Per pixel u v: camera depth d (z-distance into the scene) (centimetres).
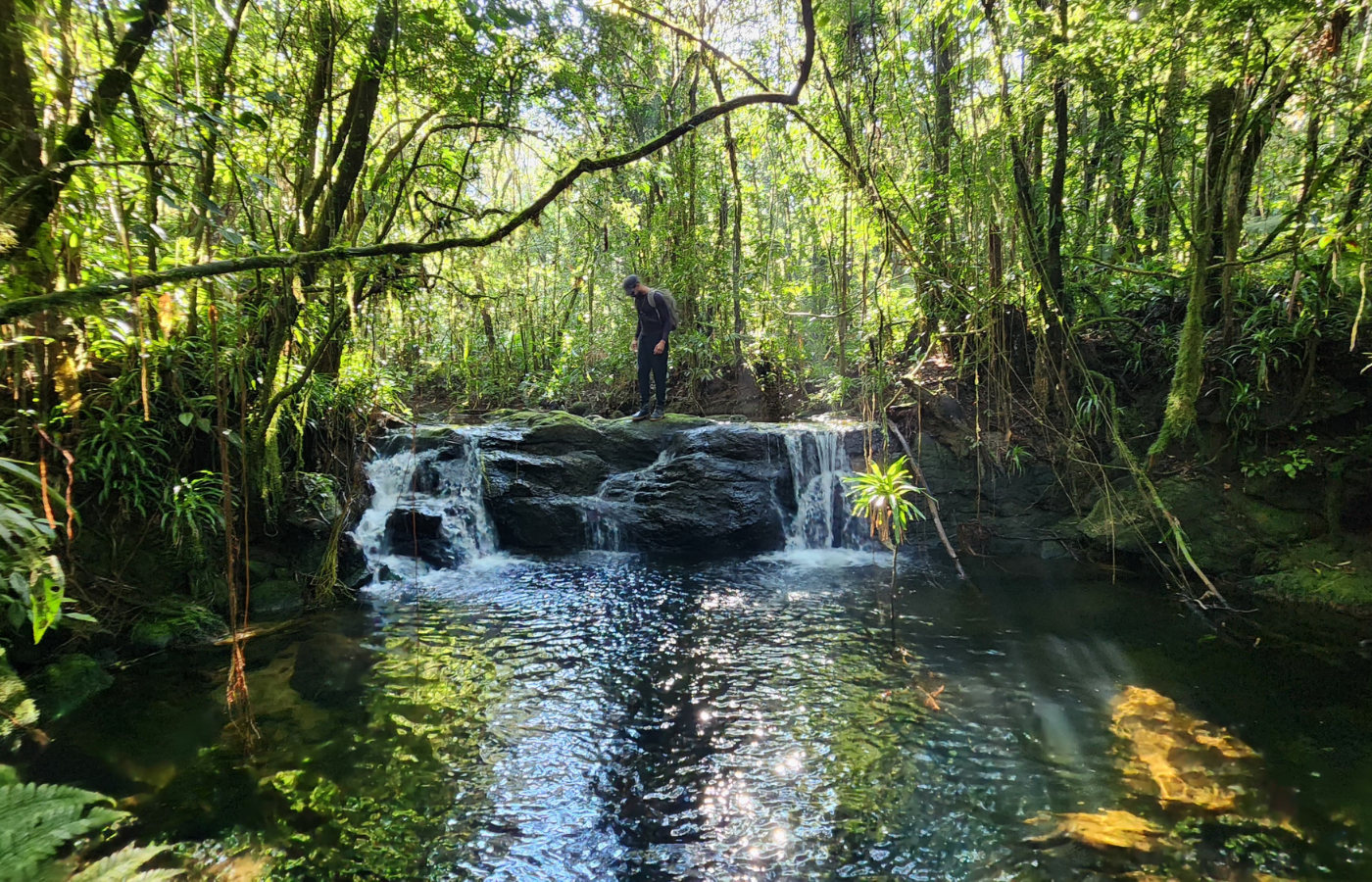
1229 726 349
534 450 796
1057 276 672
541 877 252
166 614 451
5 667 357
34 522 209
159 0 247
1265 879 244
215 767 310
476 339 1020
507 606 548
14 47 227
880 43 704
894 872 254
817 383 959
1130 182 736
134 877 156
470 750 333
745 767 321
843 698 386
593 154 680
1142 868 251
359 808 287
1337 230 488
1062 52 530
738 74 852
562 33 536
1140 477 582
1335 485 568
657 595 577
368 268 309
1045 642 461
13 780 227
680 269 929
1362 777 303
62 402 379
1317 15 447
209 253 261
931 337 769
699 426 812
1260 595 544
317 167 512
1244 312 631
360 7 445
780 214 1216
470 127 518
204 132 276
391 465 715
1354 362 577
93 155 239
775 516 749
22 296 221
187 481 464
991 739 342
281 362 486
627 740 344
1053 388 698
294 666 420
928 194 664
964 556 679
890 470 510
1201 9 457
